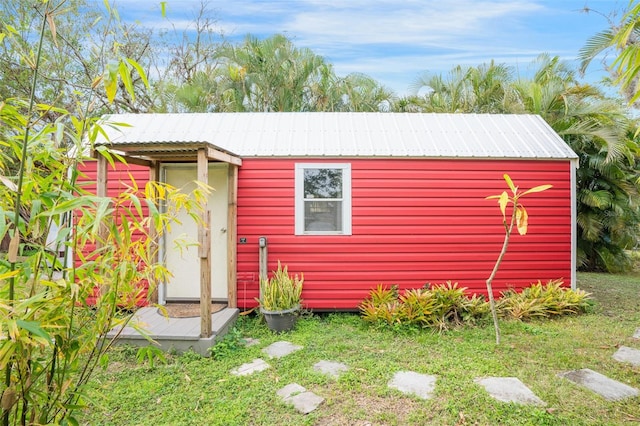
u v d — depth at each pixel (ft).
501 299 17.56
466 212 18.30
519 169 18.44
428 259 18.19
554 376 10.64
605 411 8.79
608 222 27.91
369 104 43.96
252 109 43.70
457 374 10.68
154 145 12.77
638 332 14.66
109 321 5.36
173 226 17.99
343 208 18.02
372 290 17.75
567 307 17.13
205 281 12.73
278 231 17.92
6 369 4.27
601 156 26.96
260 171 17.93
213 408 9.07
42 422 4.69
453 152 18.19
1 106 4.39
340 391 9.85
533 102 28.45
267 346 13.42
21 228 4.37
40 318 4.40
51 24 4.82
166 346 12.66
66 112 4.95
